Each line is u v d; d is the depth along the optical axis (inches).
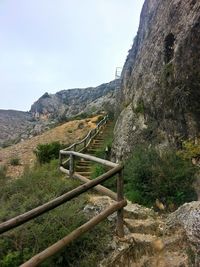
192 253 208.8
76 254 206.1
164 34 520.4
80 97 3636.8
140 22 930.7
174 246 222.5
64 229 214.8
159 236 237.3
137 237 225.5
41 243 205.3
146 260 213.2
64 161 485.1
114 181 358.9
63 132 1206.3
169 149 423.2
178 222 238.7
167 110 458.0
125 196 337.7
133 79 754.8
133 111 623.8
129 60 983.0
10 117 3484.3
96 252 208.5
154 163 364.2
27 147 1023.6
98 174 433.7
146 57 622.2
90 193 303.4
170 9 515.8
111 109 1540.4
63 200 174.1
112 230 227.3
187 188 333.4
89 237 214.2
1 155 917.2
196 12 410.6
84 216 239.9
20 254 200.4
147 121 545.0
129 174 368.8
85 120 1338.6
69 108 3078.2
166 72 463.8
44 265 191.8
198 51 389.7
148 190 336.8
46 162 597.9
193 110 400.2
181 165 369.7
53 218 223.6
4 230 142.9
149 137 511.5
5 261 194.7
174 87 440.5
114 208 213.9
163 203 323.0
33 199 279.0
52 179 338.3
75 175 362.6
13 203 283.7
